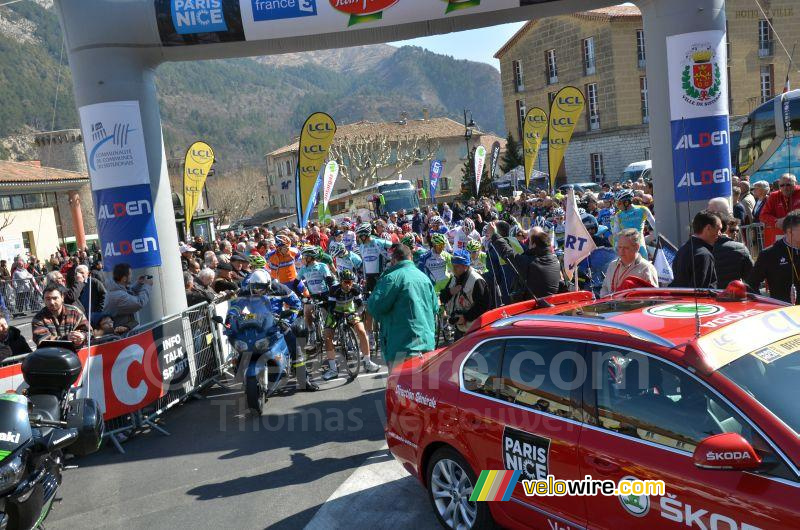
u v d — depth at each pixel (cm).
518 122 4722
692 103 827
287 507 475
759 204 986
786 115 1580
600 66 4056
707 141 830
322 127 1256
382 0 801
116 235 809
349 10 802
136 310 747
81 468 592
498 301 682
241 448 604
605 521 312
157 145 833
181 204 2767
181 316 737
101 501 519
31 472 410
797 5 4025
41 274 2470
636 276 534
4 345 641
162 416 723
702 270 526
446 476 408
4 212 3456
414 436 429
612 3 843
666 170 863
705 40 816
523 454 350
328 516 455
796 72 4059
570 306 414
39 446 422
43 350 484
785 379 284
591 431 320
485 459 372
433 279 880
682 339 306
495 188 4197
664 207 873
